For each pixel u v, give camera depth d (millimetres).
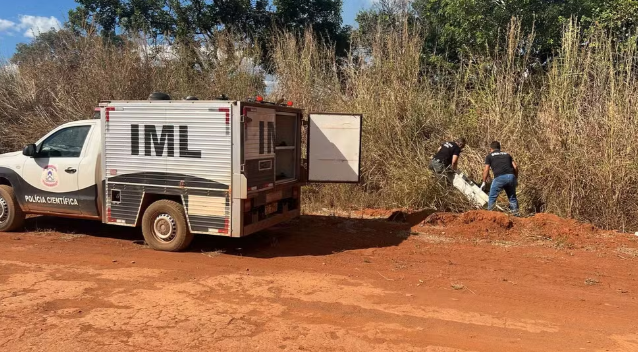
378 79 12297
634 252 7203
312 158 8031
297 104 12805
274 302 5020
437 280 5898
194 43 15188
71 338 4051
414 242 7695
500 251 7227
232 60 14430
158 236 6930
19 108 13992
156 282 5582
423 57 14383
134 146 6824
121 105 6836
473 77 12414
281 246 7367
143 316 4559
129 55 14055
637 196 8938
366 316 4703
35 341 3984
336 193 10789
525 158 10031
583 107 10281
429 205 10102
